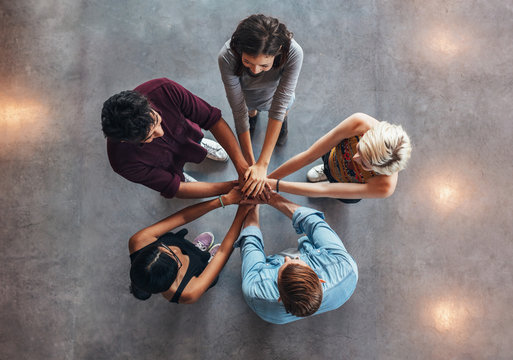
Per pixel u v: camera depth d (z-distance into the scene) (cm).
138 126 128
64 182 263
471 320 252
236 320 251
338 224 259
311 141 268
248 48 133
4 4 278
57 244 258
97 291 254
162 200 262
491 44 276
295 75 167
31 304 254
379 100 271
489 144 267
